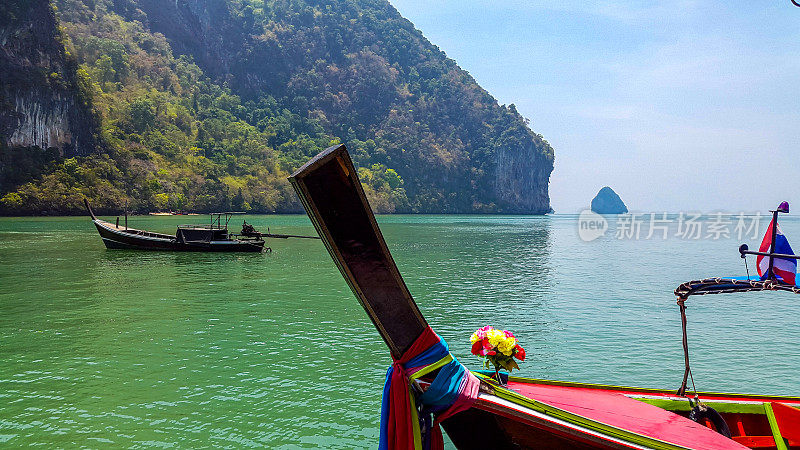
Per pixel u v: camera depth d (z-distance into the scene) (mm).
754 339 15734
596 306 21141
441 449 6105
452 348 14555
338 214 5203
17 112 129500
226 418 9688
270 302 21312
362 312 19297
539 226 128500
